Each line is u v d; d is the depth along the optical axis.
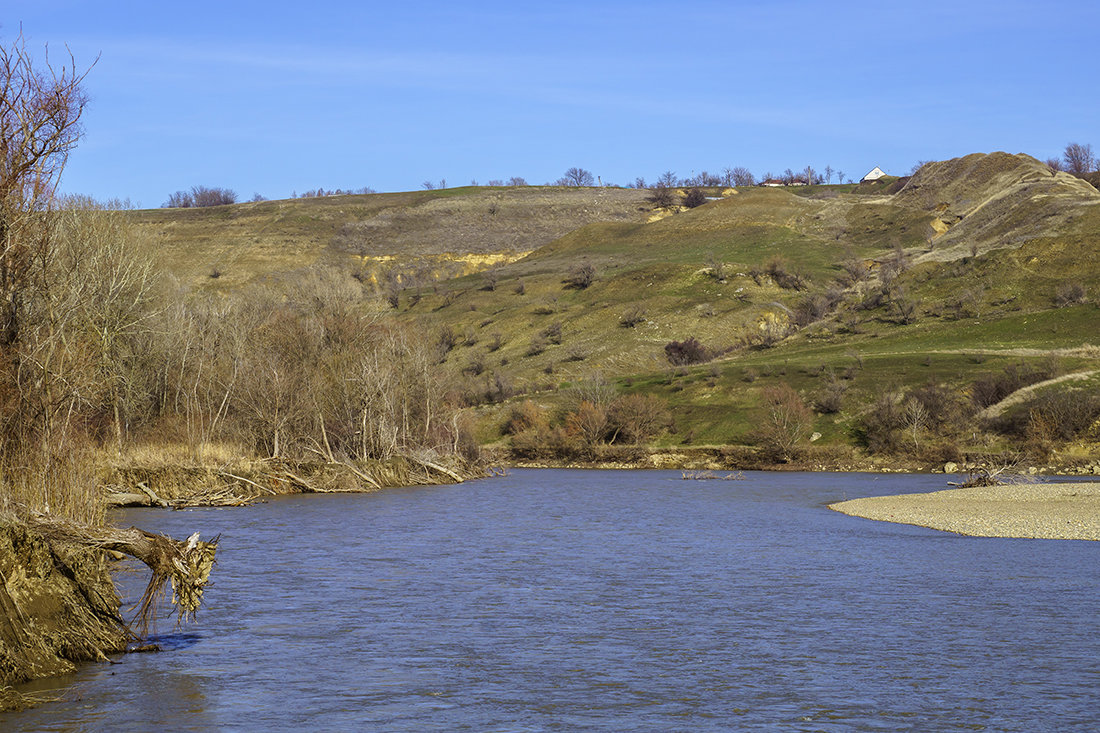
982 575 31.52
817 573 32.28
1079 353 105.75
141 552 21.06
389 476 75.62
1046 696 18.20
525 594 28.64
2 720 16.78
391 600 27.67
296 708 17.73
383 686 19.16
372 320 90.12
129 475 56.12
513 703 18.09
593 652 21.80
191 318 73.56
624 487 75.50
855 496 65.75
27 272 30.30
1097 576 31.09
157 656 21.27
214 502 56.22
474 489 73.25
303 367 77.62
